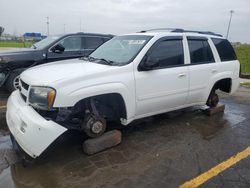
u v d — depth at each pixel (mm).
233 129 4914
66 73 3525
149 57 4176
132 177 3244
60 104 3258
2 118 5195
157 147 4066
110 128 4715
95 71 3617
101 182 3139
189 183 3146
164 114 5574
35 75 3605
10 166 3449
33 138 3121
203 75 4977
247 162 3682
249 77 11617
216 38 5484
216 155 3859
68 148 3955
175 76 4469
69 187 3045
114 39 5043
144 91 4090
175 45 4609
